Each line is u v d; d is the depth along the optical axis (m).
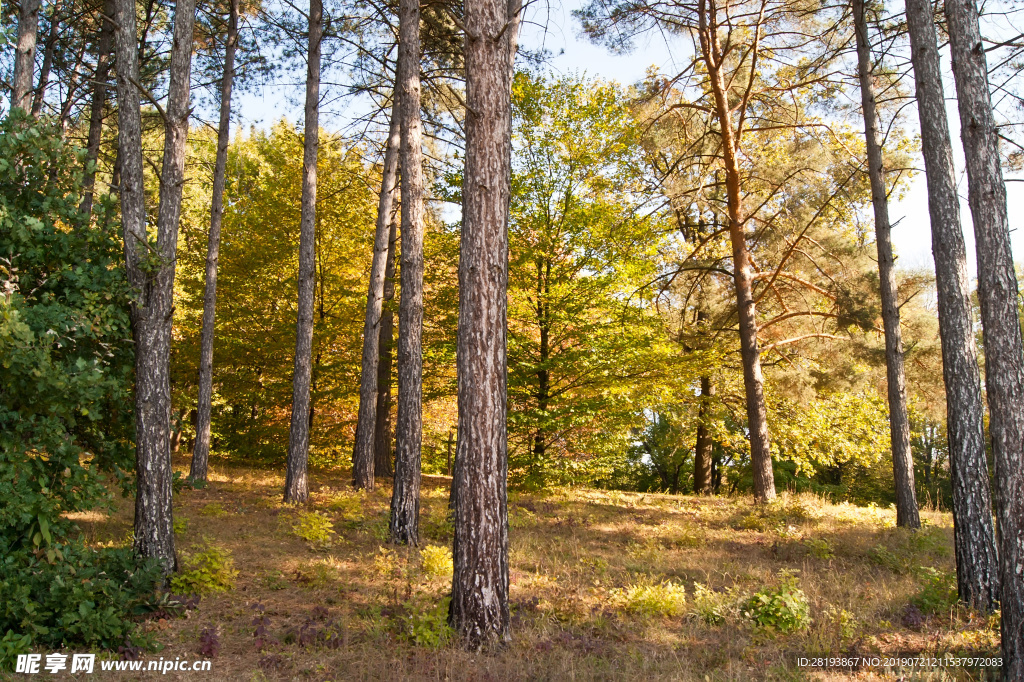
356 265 19.94
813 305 18.75
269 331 19.11
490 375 6.09
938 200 8.27
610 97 15.82
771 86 16.77
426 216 17.75
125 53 6.86
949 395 8.02
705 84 18.28
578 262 16.09
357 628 6.02
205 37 15.13
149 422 6.81
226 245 19.36
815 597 7.59
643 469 34.16
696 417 22.12
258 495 13.42
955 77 6.40
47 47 12.93
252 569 7.98
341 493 13.78
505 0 6.47
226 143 14.78
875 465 32.31
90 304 6.30
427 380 17.66
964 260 8.16
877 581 8.48
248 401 20.89
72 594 5.40
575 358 15.58
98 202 6.97
